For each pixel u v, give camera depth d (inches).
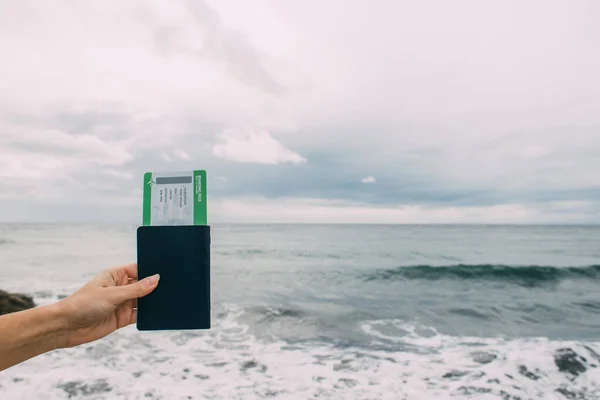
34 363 165.2
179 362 170.2
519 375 156.8
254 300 276.8
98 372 159.2
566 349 181.6
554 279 331.3
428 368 165.0
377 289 309.6
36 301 273.4
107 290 40.5
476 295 294.7
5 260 338.6
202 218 43.2
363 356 180.2
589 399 138.6
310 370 163.8
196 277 42.1
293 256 409.7
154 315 42.0
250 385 149.3
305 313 249.8
